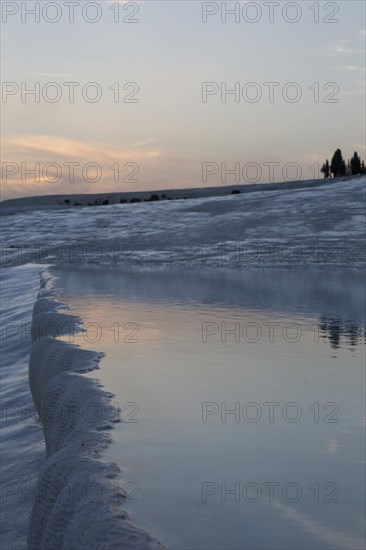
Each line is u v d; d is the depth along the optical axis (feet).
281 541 9.23
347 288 50.60
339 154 206.49
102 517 9.02
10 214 150.71
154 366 20.62
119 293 46.09
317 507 10.34
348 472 11.90
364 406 16.33
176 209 140.36
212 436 13.70
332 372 20.21
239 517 9.91
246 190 212.02
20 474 16.98
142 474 11.39
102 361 20.93
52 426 15.52
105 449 12.57
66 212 148.36
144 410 15.38
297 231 108.17
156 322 30.83
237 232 110.32
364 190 141.49
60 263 87.56
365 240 97.91
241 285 53.31
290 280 59.06
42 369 20.06
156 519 9.72
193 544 9.05
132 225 125.39
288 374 19.88
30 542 11.11
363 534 9.52
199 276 63.52
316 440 13.64
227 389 17.94
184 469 11.75
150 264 83.66
